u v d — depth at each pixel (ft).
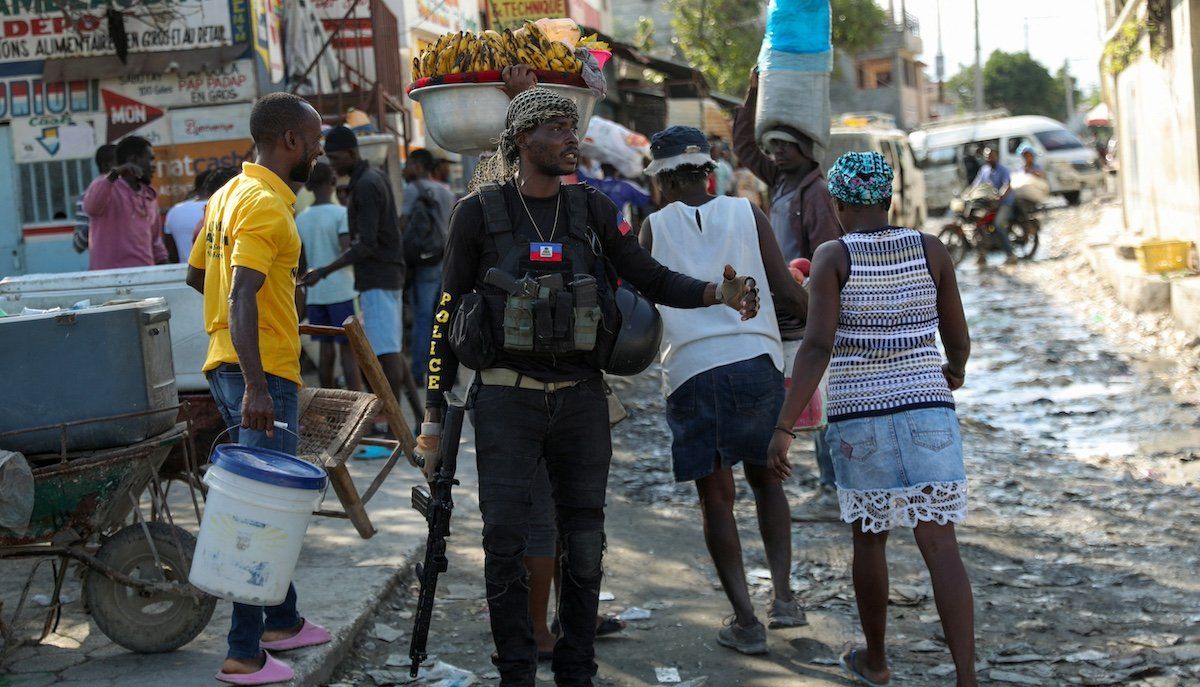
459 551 19.04
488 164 15.08
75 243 29.27
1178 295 39.88
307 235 26.43
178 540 13.57
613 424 13.74
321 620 15.10
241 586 12.28
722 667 14.58
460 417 12.14
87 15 42.11
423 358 30.09
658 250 15.07
